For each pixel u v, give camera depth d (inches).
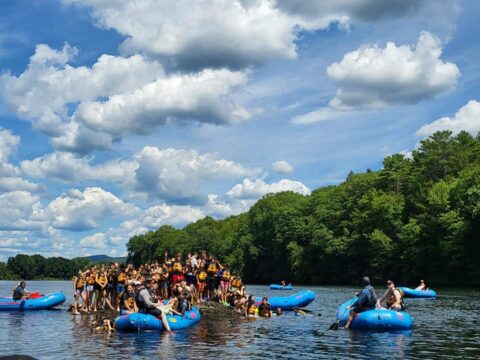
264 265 3905.0
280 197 4256.9
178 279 940.0
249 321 871.1
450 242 2288.4
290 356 529.3
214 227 5767.7
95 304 1021.8
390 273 2716.5
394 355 531.8
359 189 3230.8
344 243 3034.0
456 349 566.9
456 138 3083.2
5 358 313.7
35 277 7431.1
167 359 511.8
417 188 2741.1
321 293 1987.0
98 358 520.4
